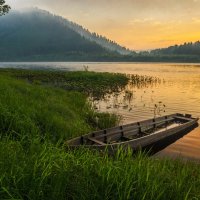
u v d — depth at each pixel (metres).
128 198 5.46
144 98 34.72
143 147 14.89
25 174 5.52
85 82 44.81
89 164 6.55
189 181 7.79
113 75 57.47
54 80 47.94
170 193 6.07
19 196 5.00
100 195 5.58
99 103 29.81
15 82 23.34
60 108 17.25
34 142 8.23
